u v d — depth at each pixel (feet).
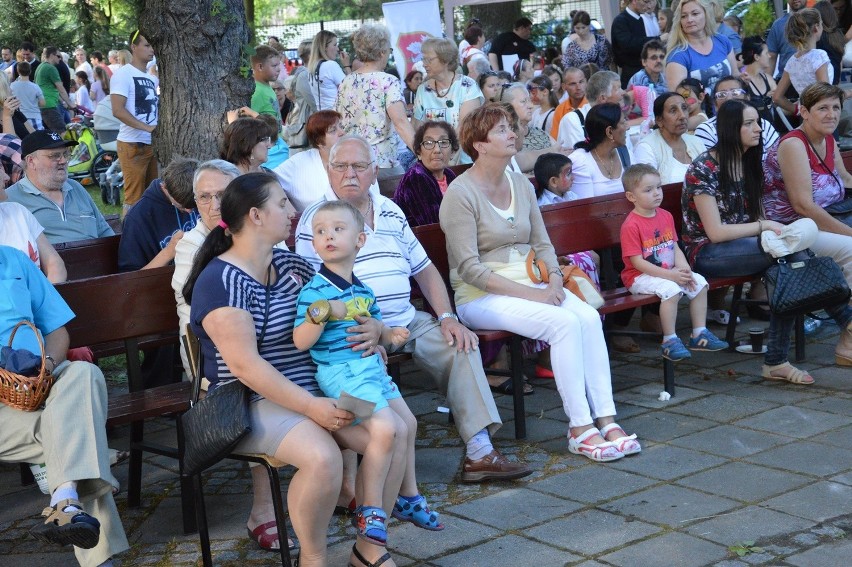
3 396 11.85
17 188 18.26
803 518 12.77
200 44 21.42
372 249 15.08
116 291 14.44
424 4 38.88
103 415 11.96
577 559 12.02
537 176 20.90
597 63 40.11
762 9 47.62
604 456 15.12
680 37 28.60
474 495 14.20
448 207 16.29
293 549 12.76
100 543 11.93
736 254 19.16
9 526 14.06
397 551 12.55
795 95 30.04
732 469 14.55
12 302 12.80
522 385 16.25
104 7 53.31
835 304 18.43
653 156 22.54
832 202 21.06
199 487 11.90
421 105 25.81
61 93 55.67
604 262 20.29
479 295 16.55
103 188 44.96
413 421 12.58
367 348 11.89
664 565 11.72
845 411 16.75
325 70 32.53
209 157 21.70
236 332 11.18
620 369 19.93
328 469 10.91
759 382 18.61
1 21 78.74
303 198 17.84
